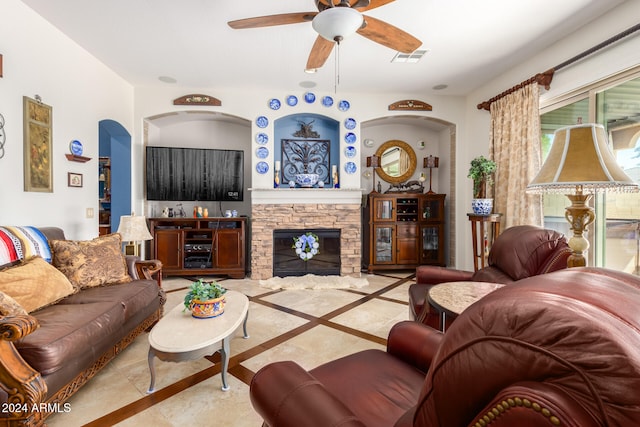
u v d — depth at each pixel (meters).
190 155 4.62
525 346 0.43
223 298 2.11
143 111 4.39
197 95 4.42
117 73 3.92
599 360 0.38
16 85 2.48
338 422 0.71
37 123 2.66
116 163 4.32
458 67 3.72
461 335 0.51
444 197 5.01
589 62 2.77
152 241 4.39
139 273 2.82
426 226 5.01
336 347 2.34
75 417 1.59
